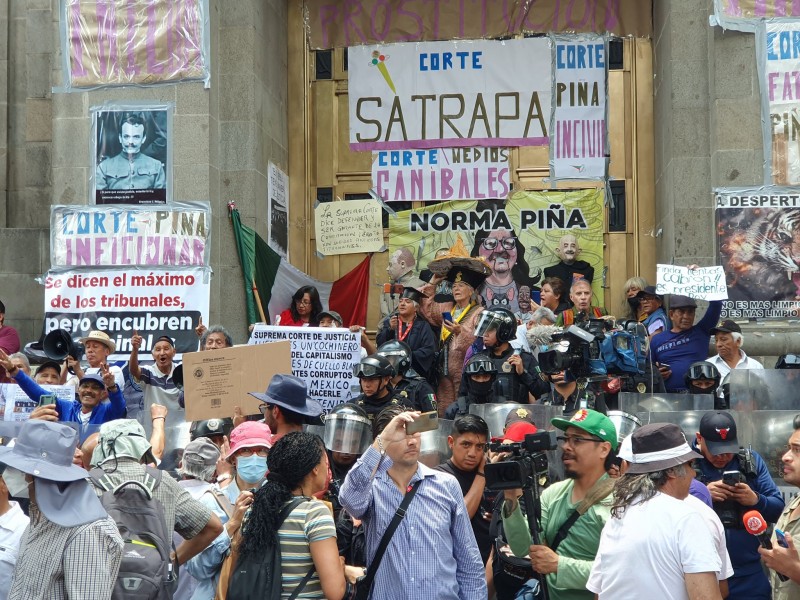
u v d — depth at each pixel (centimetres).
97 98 1291
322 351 997
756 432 822
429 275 1438
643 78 1428
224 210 1310
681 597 517
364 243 1455
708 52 1252
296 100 1489
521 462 580
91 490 547
